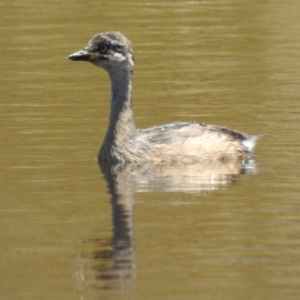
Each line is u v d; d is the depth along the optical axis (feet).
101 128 59.16
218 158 53.31
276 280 34.83
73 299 33.06
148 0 98.68
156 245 38.32
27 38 83.51
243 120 60.54
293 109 63.10
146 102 65.67
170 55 79.10
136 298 33.22
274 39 83.51
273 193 45.65
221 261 36.68
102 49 53.98
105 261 36.68
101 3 97.19
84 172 50.11
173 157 52.75
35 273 35.65
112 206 43.62
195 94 67.56
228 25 88.43
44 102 65.46
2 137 57.00
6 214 42.52
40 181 48.03
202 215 42.29
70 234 39.70
